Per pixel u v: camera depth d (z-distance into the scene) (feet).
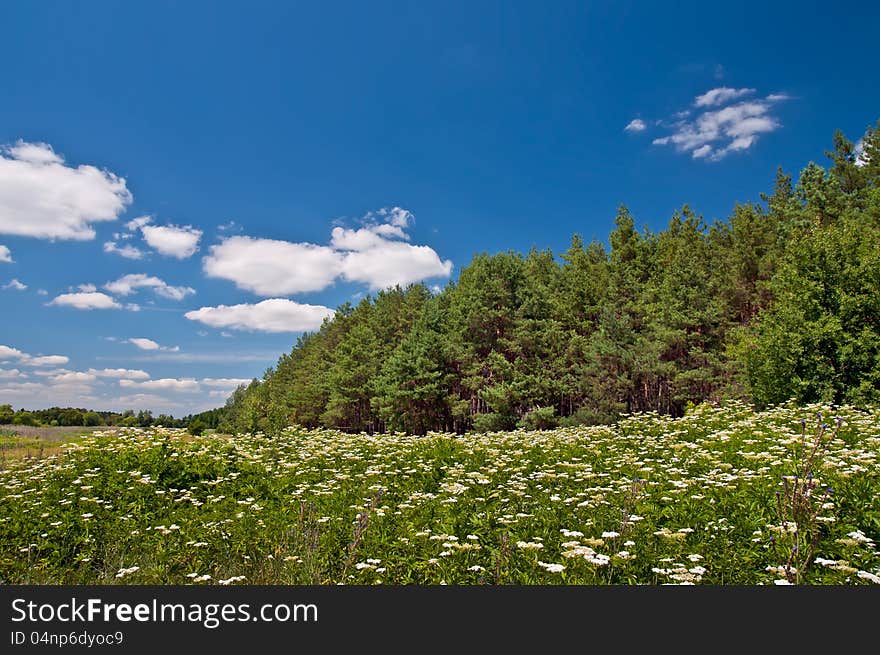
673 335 115.14
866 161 118.62
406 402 137.18
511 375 123.75
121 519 27.71
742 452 31.04
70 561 23.98
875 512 19.13
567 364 128.36
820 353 69.41
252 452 46.21
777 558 15.96
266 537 23.90
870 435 34.42
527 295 134.82
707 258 153.69
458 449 42.86
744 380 81.66
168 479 35.14
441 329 146.20
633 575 16.24
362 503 27.84
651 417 52.37
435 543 19.88
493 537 20.58
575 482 29.27
